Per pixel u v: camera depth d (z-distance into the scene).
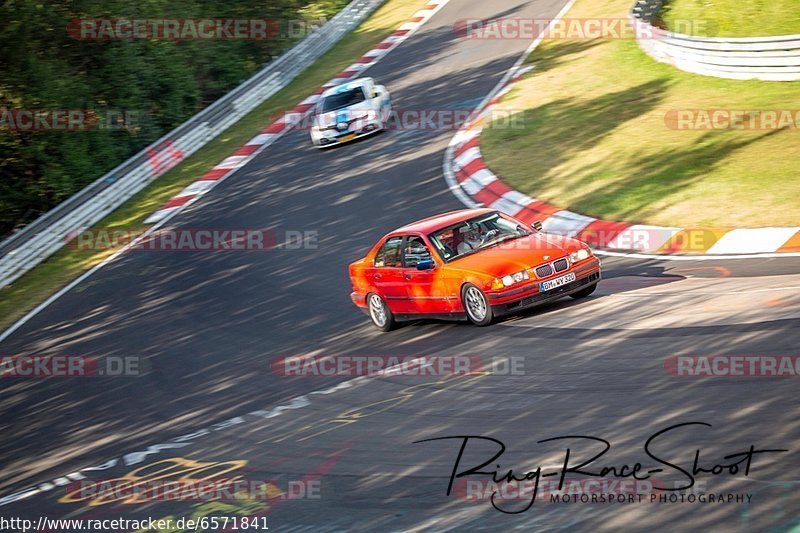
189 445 23.72
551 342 24.62
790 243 31.70
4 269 46.69
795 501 13.59
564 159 46.84
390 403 23.03
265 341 32.47
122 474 22.56
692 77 57.47
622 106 54.22
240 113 72.69
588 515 14.59
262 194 53.59
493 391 21.84
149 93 74.19
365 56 83.19
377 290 30.81
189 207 54.09
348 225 44.88
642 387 19.64
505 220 30.03
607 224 37.66
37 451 26.39
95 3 68.81
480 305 27.38
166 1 77.06
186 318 37.16
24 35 63.09
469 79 68.62
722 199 37.31
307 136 64.00
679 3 81.56
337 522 16.70
